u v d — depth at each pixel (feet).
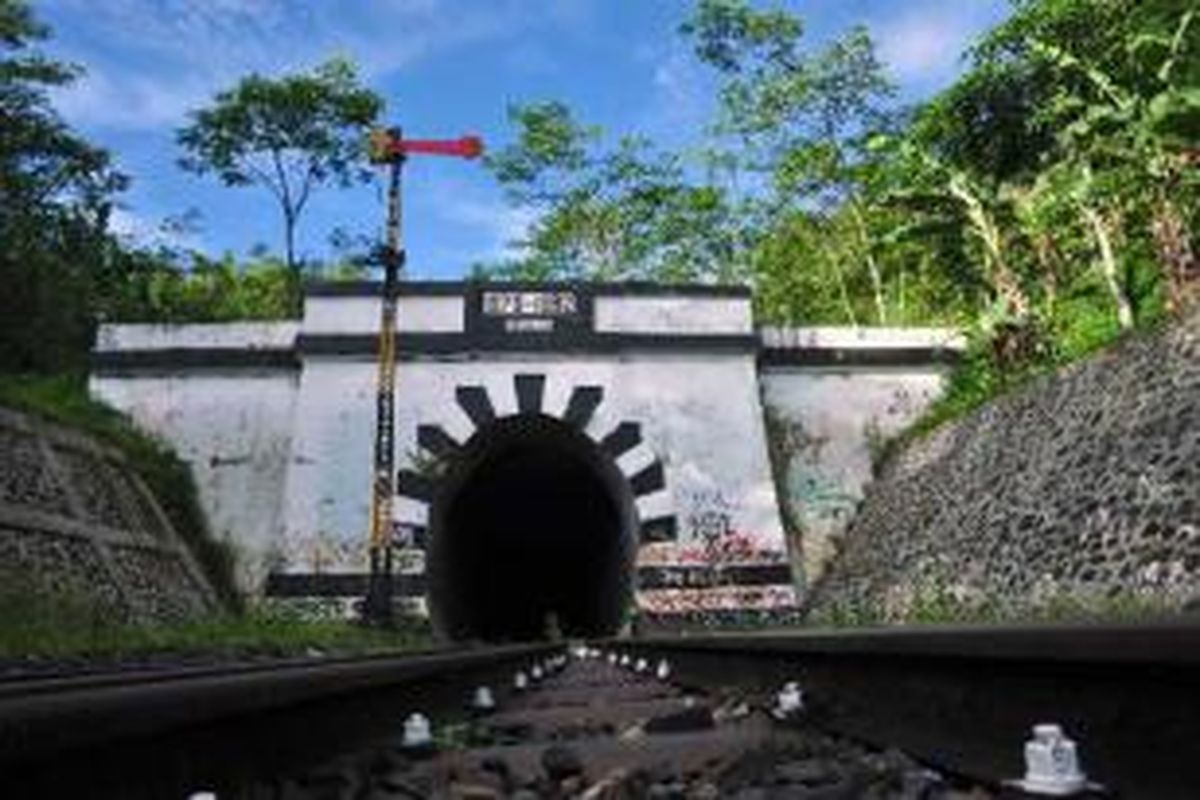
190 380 102.06
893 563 86.38
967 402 90.12
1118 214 83.15
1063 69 91.76
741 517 97.30
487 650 51.11
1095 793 9.93
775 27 146.20
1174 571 52.80
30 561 71.15
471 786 16.11
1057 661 11.44
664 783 15.69
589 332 101.09
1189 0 77.15
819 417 103.71
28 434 79.61
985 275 97.35
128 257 142.72
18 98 122.42
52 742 8.93
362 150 154.71
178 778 12.12
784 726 21.67
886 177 128.57
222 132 152.56
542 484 131.54
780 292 147.95
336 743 18.79
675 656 45.27
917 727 16.44
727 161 152.46
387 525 92.38
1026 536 67.51
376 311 101.24
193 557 95.91
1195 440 54.39
